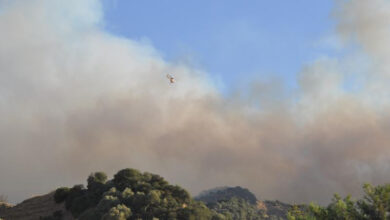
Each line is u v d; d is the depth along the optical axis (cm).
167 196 15800
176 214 14188
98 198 16212
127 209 13550
